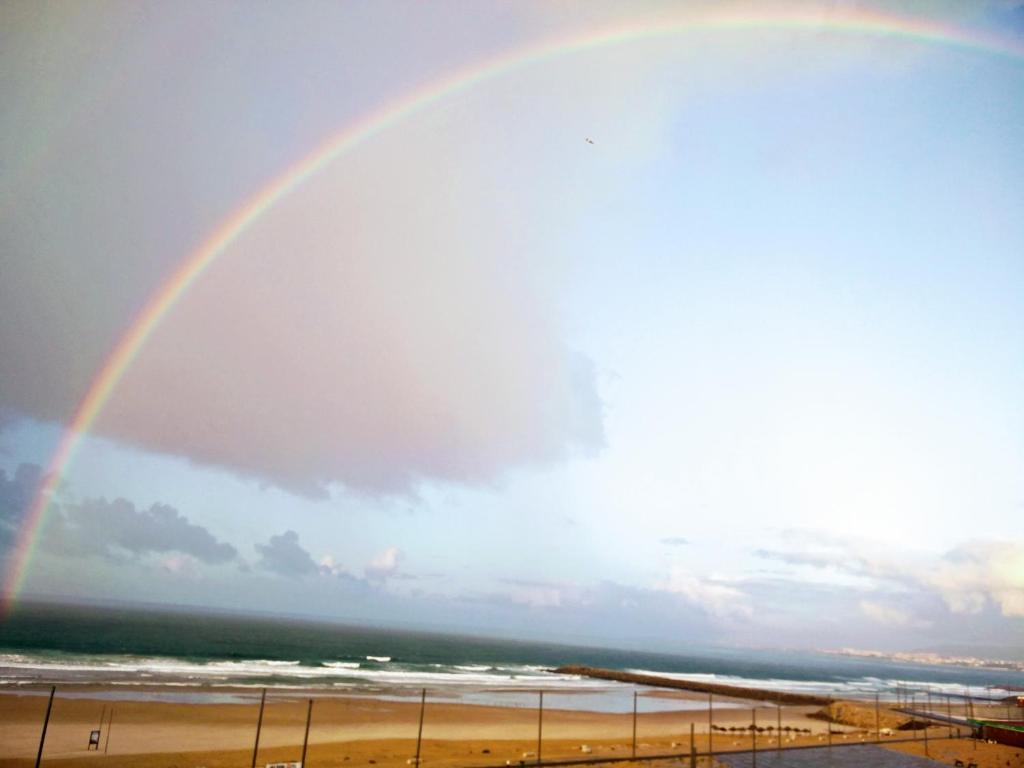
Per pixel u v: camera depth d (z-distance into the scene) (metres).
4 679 77.88
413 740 57.84
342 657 152.88
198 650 137.38
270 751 50.28
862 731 83.50
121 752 46.88
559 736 65.62
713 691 144.38
